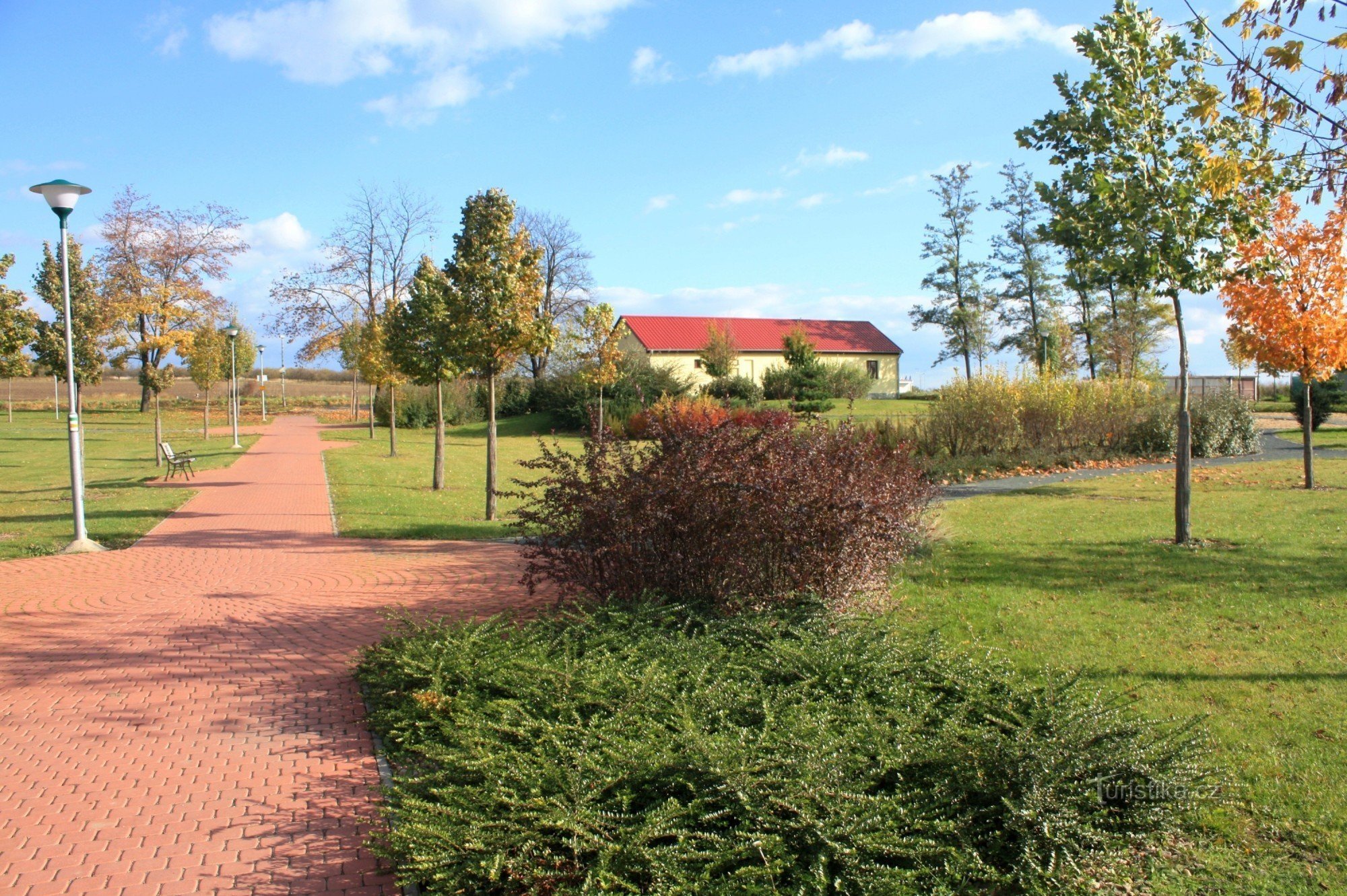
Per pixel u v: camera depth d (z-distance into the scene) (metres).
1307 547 8.94
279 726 5.22
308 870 3.58
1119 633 6.31
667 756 3.79
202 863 3.63
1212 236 8.91
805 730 4.04
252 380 76.81
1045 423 20.80
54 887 3.43
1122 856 3.49
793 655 5.27
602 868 3.20
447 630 6.11
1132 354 38.66
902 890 3.12
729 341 49.97
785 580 6.53
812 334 61.59
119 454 29.33
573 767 3.85
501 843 3.37
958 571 8.49
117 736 5.07
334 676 6.17
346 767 4.64
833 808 3.43
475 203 14.20
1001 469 19.06
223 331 30.98
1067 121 9.02
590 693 4.72
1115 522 11.26
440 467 18.94
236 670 6.30
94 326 30.94
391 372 27.11
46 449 31.75
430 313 17.77
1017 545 9.73
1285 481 15.16
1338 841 3.57
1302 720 4.68
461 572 9.78
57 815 4.07
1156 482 15.91
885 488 7.16
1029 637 6.32
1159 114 8.83
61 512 14.93
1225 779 3.96
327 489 18.83
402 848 3.41
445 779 4.04
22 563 10.45
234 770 4.59
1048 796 3.55
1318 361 13.48
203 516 14.67
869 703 4.66
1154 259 8.60
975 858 3.35
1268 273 11.47
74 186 11.25
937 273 50.97
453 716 4.72
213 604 8.38
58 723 5.28
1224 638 6.10
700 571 6.49
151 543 11.92
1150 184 8.80
